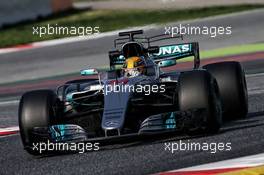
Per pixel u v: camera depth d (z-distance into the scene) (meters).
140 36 94.94
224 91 36.16
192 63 71.56
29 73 78.88
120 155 31.03
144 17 110.00
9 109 53.53
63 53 89.31
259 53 72.56
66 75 74.25
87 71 36.12
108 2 148.62
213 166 27.64
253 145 30.45
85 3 153.88
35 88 66.56
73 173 28.86
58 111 34.22
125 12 122.50
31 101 32.97
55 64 82.56
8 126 45.16
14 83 72.56
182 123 31.27
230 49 78.69
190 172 27.05
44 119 32.47
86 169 29.25
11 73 80.25
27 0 126.31
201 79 31.83
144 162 29.33
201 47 83.12
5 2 122.56
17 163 32.09
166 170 27.78
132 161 29.72
